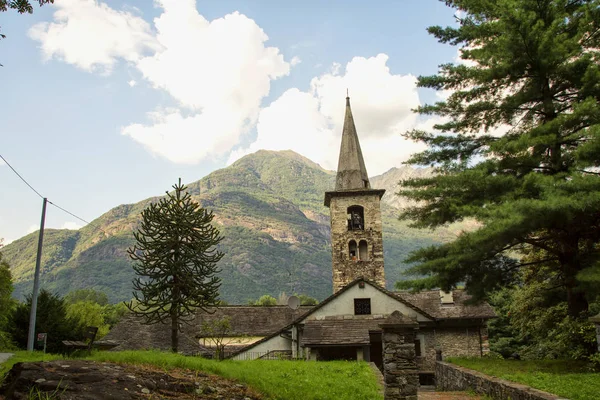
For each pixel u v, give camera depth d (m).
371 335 27.03
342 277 34.81
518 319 28.34
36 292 20.06
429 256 18.86
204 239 21.39
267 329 33.81
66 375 7.23
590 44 18.38
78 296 103.12
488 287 18.48
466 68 19.42
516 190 16.52
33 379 6.91
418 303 31.73
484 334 29.09
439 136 20.11
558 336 19.08
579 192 14.32
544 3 18.33
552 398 10.05
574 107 16.33
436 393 16.67
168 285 20.53
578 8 18.42
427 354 28.62
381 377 16.09
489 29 19.09
